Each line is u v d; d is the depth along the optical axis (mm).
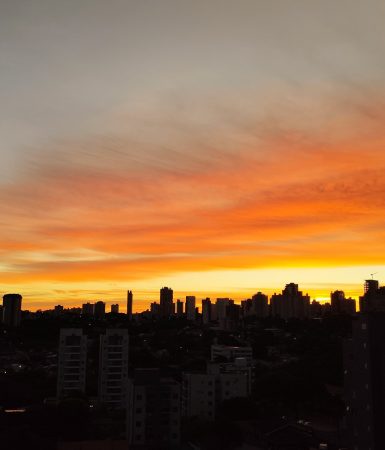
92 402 127312
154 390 88062
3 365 178000
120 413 119125
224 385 120625
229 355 183750
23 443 72812
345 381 81312
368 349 75250
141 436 86375
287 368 153250
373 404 73625
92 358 189250
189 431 96688
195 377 115812
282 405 122750
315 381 123875
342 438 91375
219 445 88688
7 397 126125
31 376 154875
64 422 92000
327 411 116375
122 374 133625
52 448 70938
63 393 135875
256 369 175125
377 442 72500
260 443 88250
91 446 70750
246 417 107062
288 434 84938
